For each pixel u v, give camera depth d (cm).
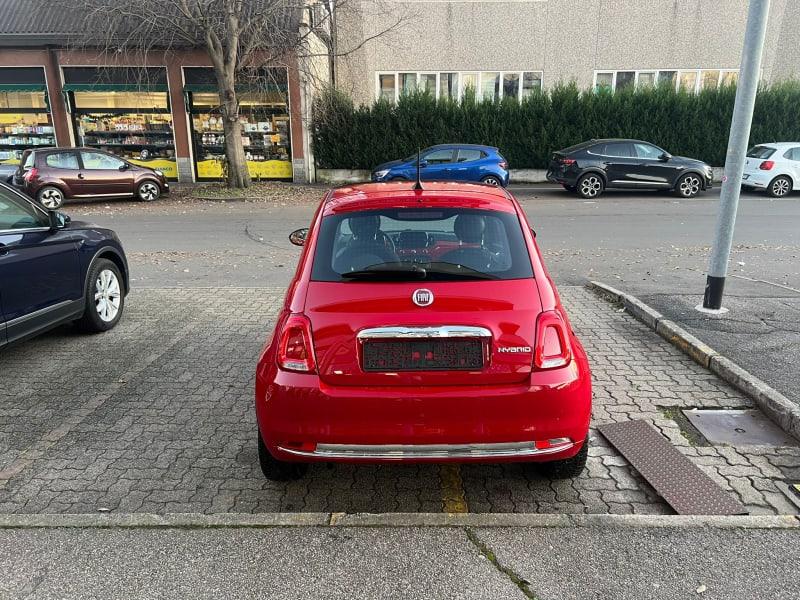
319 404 285
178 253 1023
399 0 2202
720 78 2280
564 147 2125
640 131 2103
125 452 378
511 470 359
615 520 303
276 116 2114
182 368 513
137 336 596
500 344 288
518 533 295
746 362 485
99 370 509
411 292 295
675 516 306
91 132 2112
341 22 2192
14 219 495
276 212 1505
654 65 2266
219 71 1734
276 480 344
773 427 403
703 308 624
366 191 366
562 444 296
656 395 448
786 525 298
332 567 273
